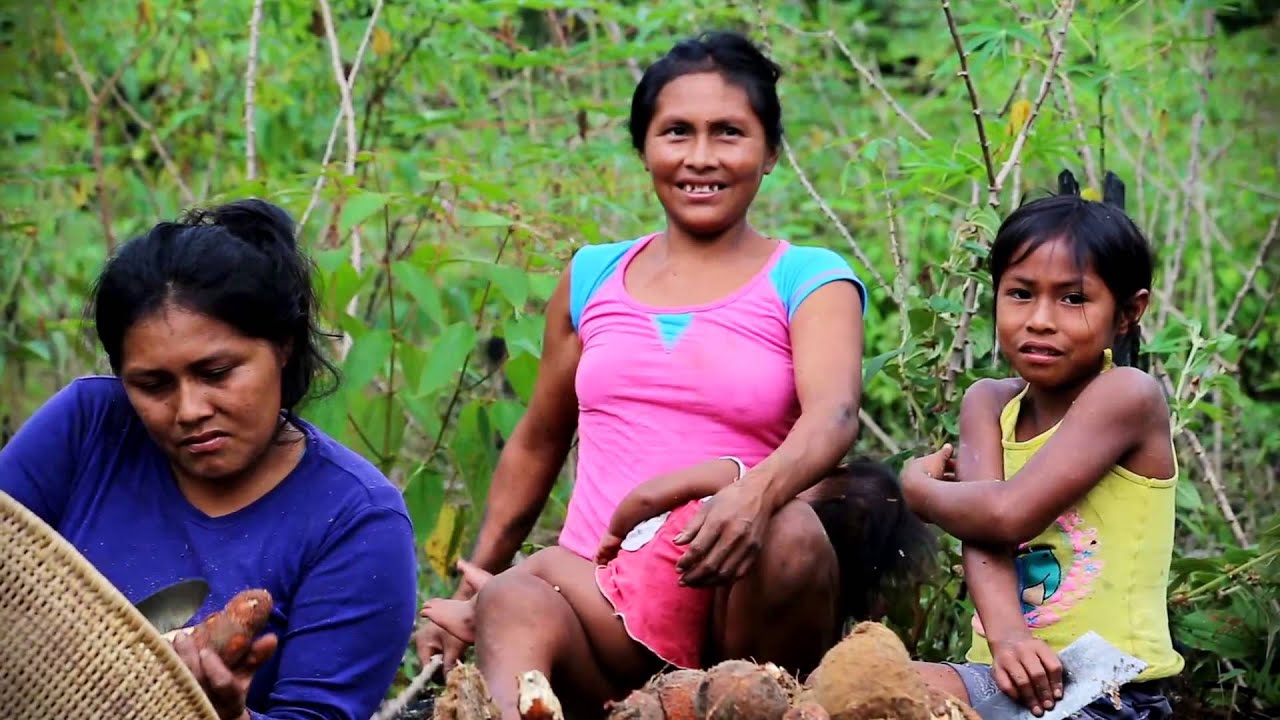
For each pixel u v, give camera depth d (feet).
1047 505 9.96
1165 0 22.22
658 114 11.62
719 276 11.56
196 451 8.65
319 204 19.99
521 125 20.88
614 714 8.66
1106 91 17.71
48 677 7.40
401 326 16.46
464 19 18.93
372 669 9.13
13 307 19.06
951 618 12.98
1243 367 19.04
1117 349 12.51
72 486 9.39
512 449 12.70
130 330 8.46
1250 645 12.68
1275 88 23.48
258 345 8.68
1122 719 9.77
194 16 22.08
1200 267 19.66
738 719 8.19
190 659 7.79
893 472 12.35
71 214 20.44
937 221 19.54
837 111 24.63
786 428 11.18
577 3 18.38
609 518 11.09
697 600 10.66
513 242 17.10
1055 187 21.12
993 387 11.05
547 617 10.37
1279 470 17.56
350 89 16.56
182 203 20.84
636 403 11.18
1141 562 10.15
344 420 13.66
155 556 9.09
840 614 11.51
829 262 11.37
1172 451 10.30
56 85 22.09
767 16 20.15
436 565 14.51
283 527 9.11
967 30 14.56
